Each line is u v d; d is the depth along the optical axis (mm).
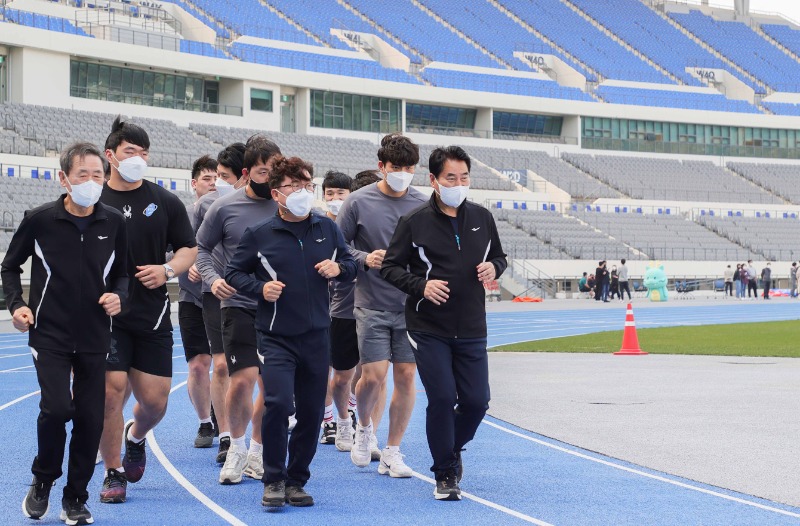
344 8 95812
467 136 90188
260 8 88125
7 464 12539
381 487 11242
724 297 76750
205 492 11016
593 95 97188
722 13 121625
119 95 71875
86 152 9320
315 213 10719
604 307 59562
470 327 10609
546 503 10312
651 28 111938
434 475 11492
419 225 10680
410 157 12016
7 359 28469
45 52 66688
